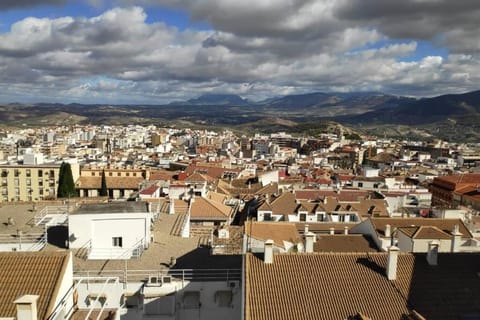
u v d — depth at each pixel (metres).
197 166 165.12
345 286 32.75
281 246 48.91
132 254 41.81
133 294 35.34
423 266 35.41
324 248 55.25
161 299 35.28
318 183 128.50
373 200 88.12
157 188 97.62
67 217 47.66
